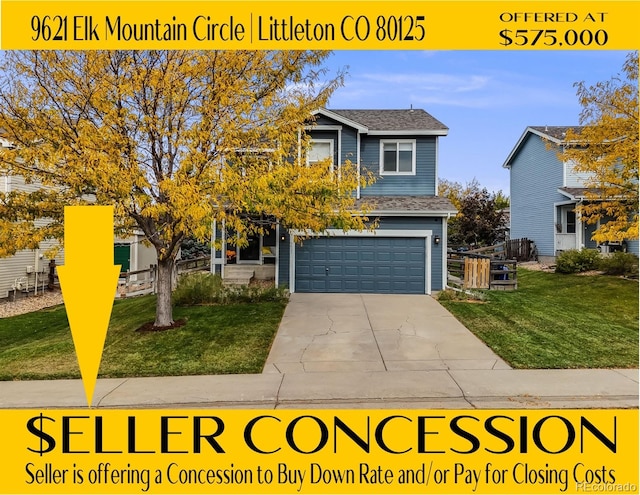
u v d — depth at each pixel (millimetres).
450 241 25734
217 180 7629
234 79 7914
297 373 6562
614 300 11555
